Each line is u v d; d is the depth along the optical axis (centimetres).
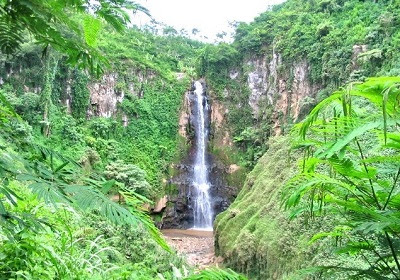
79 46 129
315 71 2355
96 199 112
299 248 834
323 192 188
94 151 2195
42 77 2184
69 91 2548
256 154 2692
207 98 3034
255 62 3027
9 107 133
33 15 114
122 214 114
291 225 945
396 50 1638
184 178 2644
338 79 2084
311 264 631
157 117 2867
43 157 134
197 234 2106
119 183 144
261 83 2956
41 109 2161
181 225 2412
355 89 154
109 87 2731
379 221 148
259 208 1306
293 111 2520
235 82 3059
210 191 2602
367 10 2267
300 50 2519
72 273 253
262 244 1021
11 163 111
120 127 2708
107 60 135
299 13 2878
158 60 3175
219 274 187
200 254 1480
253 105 2948
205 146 2900
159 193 2436
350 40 2089
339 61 2088
